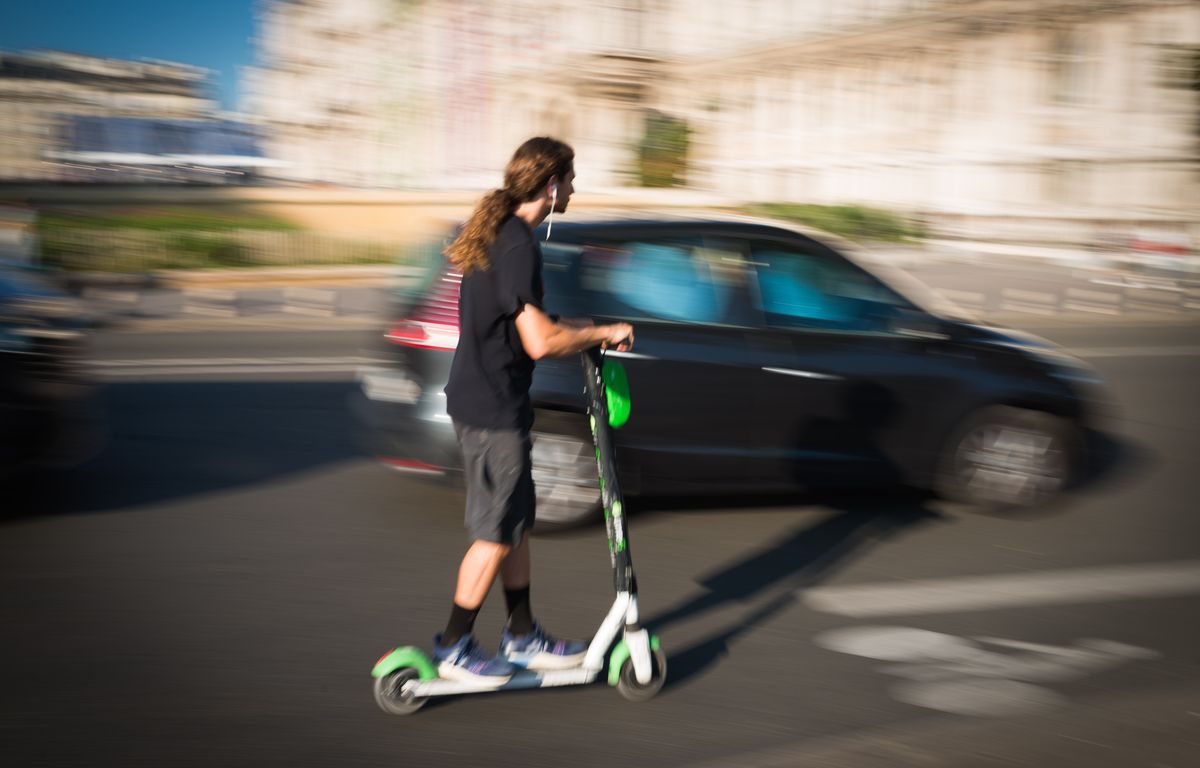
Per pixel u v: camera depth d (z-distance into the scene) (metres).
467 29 58.69
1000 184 38.41
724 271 5.45
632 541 5.26
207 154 64.94
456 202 29.59
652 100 49.00
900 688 3.70
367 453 6.96
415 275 5.75
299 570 4.80
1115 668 3.88
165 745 3.23
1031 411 5.80
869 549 5.21
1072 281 21.11
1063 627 4.27
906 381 5.57
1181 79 33.72
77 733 3.29
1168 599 4.60
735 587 4.68
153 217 24.80
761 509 5.80
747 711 3.51
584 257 5.27
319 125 80.56
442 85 62.09
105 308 15.71
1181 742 3.33
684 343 5.28
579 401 5.23
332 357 11.31
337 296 16.50
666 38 49.94
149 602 4.39
